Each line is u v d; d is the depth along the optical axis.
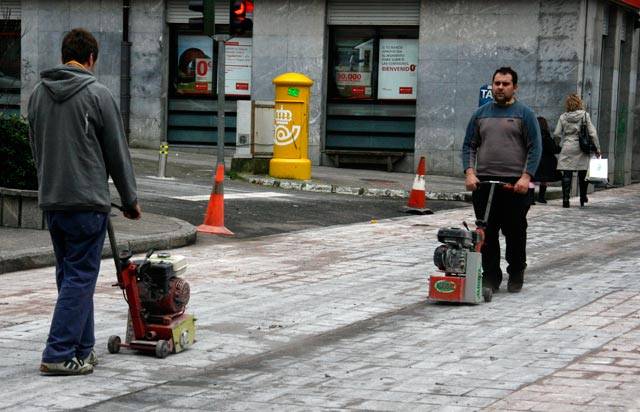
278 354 13.66
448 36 42.97
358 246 24.31
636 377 12.16
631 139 49.47
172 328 13.37
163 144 36.00
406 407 11.00
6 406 11.00
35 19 46.84
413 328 15.34
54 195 12.16
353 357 13.49
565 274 20.59
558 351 13.65
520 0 42.16
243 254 22.62
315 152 44.53
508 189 18.12
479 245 17.38
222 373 12.61
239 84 45.56
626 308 16.78
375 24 44.00
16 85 47.34
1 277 18.88
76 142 12.16
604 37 46.28
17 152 23.34
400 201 34.97
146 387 11.88
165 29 45.72
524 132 18.09
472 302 17.11
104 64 46.09
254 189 35.38
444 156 43.38
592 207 35.84
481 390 11.67
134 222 24.78
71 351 12.26
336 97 44.75
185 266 13.84
